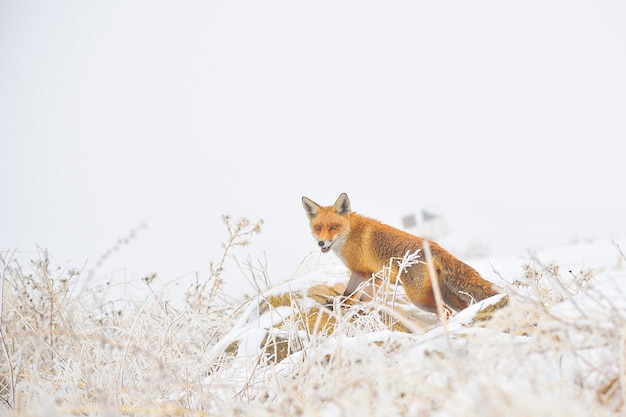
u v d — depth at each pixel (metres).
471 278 10.35
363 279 12.01
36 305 10.38
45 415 5.51
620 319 5.05
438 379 5.00
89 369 7.55
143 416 6.19
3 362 8.61
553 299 8.16
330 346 6.65
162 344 7.77
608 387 4.80
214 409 6.45
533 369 4.73
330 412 4.86
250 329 9.09
